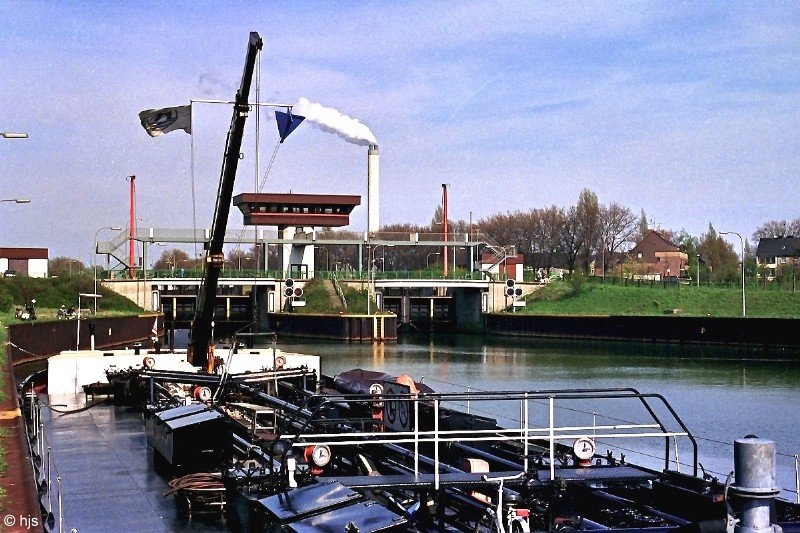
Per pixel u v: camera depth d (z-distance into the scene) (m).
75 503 15.73
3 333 53.91
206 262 27.62
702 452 34.03
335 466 16.48
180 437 17.09
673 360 76.44
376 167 141.00
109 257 115.62
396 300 131.25
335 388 26.22
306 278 120.81
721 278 138.25
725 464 31.66
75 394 31.11
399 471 15.34
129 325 89.06
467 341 108.06
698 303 115.06
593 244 160.62
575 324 109.62
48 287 96.69
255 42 22.95
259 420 20.44
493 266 133.75
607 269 164.50
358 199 121.19
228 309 123.75
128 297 107.75
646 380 61.25
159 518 14.71
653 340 98.75
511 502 12.29
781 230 194.88
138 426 23.89
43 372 36.62
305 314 112.44
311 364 33.53
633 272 147.12
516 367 72.25
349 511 11.54
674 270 176.25
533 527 12.47
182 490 15.30
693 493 13.54
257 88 24.20
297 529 11.09
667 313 113.19
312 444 13.36
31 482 15.50
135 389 27.59
